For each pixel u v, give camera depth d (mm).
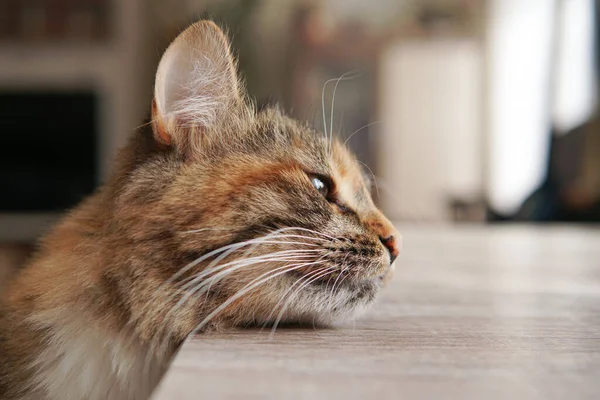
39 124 1818
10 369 465
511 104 2318
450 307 516
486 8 2344
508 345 408
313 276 453
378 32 2373
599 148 1872
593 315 485
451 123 2381
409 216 2330
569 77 2057
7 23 1815
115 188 469
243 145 473
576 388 356
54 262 475
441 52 2373
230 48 491
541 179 2119
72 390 450
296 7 2332
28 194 1746
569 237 1398
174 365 374
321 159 486
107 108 1838
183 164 458
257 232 448
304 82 2342
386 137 2377
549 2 2158
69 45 1836
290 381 358
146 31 1895
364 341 415
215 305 440
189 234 442
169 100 463
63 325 453
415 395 349
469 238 1372
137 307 440
